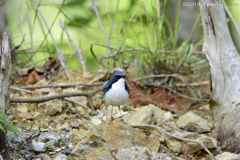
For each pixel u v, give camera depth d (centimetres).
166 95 1041
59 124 839
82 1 1628
